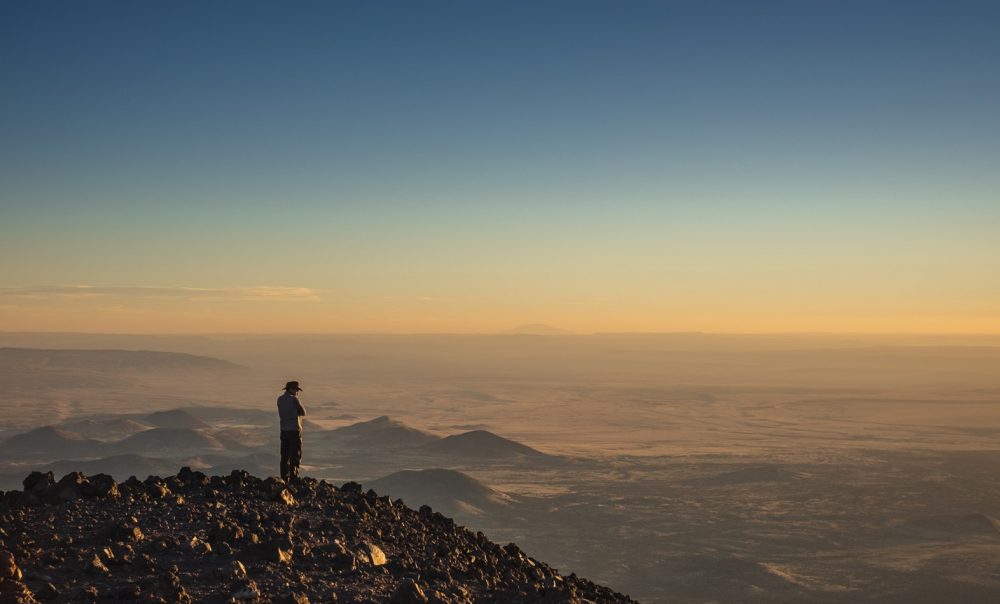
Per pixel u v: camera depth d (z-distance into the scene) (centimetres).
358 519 2234
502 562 2266
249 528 1952
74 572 1573
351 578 1734
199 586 1573
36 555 1628
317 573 1730
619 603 2178
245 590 1534
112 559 1645
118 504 2053
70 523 1878
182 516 2002
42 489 2077
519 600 1816
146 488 2202
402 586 1661
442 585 1788
